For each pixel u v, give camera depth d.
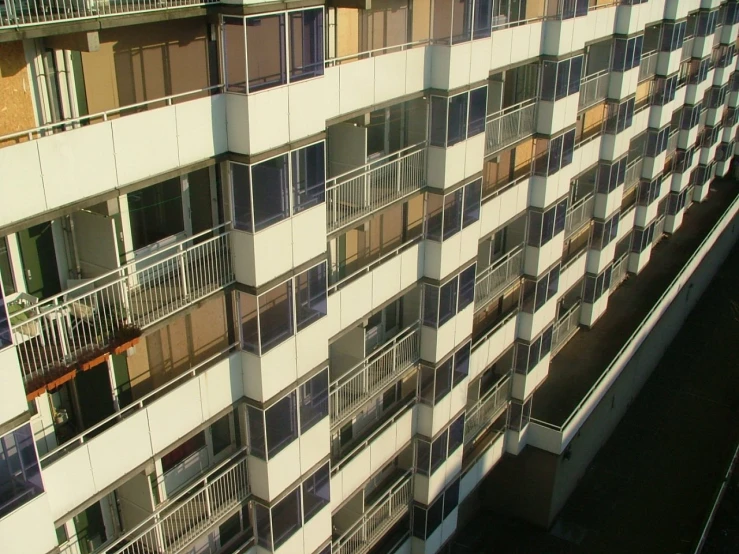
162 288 13.70
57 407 13.66
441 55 17.66
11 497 10.93
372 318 20.52
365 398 19.22
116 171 11.32
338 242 18.55
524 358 27.42
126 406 13.79
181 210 14.52
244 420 15.59
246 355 14.76
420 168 18.86
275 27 12.76
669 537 30.17
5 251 11.95
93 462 12.45
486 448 27.06
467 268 21.00
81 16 10.60
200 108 12.40
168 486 15.62
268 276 14.18
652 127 37.19
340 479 19.09
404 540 23.25
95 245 12.73
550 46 23.39
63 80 11.91
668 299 38.81
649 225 39.94
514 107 23.94
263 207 13.62
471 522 30.88
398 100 17.17
